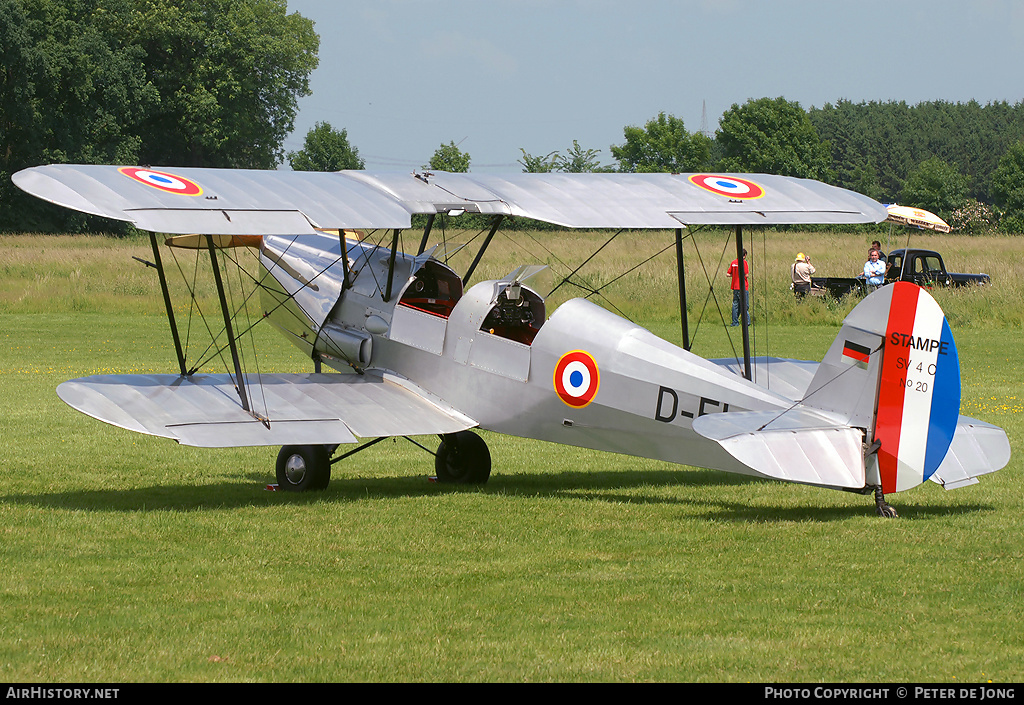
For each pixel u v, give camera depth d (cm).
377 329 2759
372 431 2391
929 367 2003
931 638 1423
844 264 8744
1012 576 1689
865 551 1844
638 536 1981
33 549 1889
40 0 17400
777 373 2920
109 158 17925
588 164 16712
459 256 8044
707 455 2230
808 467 1967
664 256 9181
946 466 2067
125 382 2416
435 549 1900
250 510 2236
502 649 1389
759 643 1406
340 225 2177
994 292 6950
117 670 1316
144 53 19562
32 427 3309
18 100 16475
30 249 9881
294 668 1327
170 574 1733
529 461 2961
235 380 2573
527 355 2462
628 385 2320
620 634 1443
